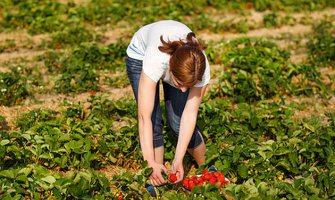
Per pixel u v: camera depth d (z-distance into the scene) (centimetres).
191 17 1169
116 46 891
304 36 1060
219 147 541
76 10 1141
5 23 1078
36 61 893
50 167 535
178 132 462
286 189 449
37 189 471
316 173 482
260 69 791
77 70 823
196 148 488
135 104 681
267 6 1261
